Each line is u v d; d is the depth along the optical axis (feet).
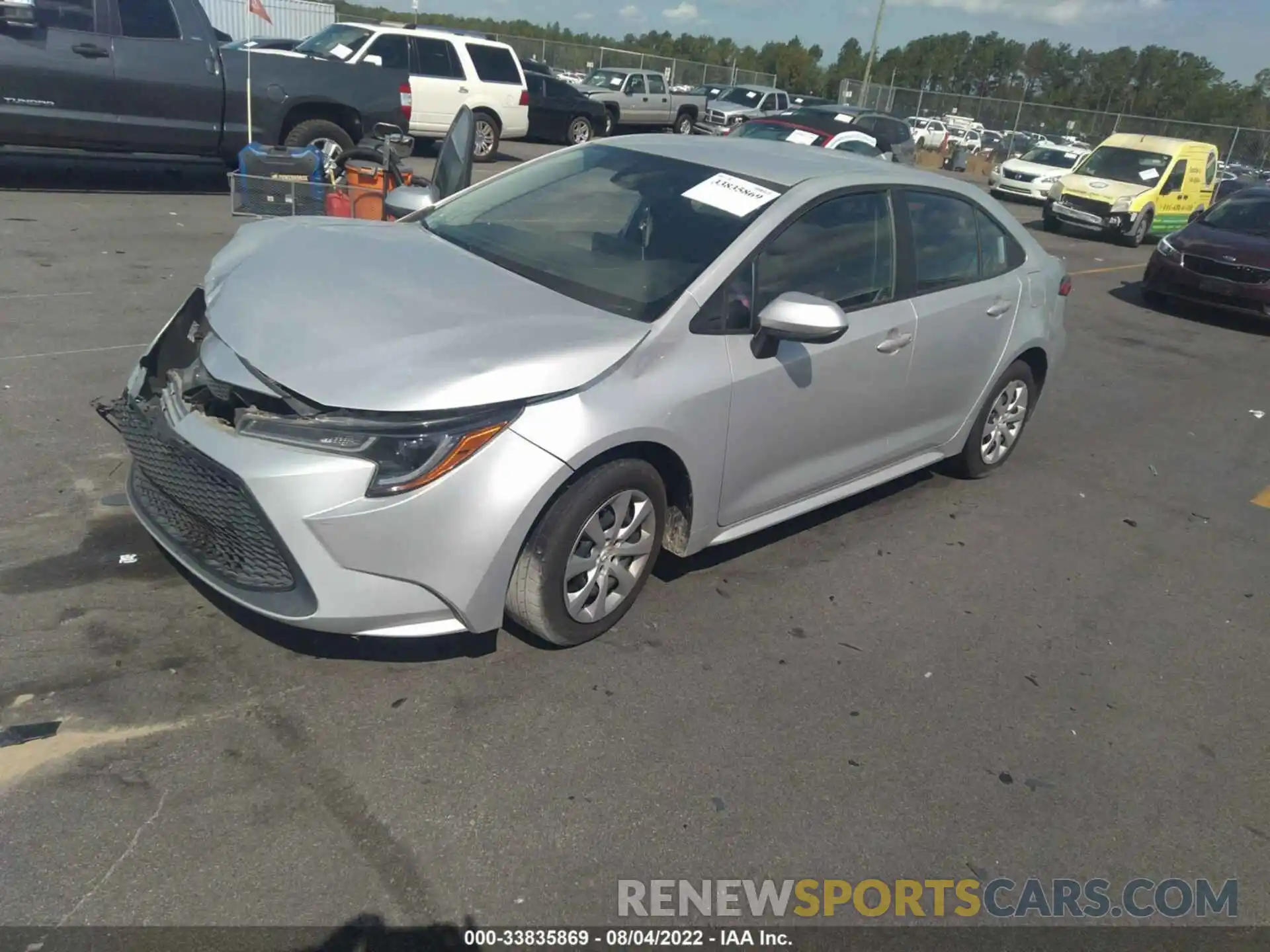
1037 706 12.00
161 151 34.24
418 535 9.59
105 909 7.73
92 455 14.71
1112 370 28.73
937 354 15.29
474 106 53.72
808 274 13.01
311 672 10.67
